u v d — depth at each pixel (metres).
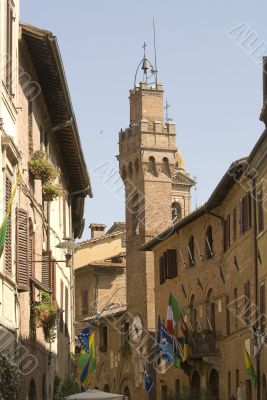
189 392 53.50
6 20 22.89
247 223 46.78
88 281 96.19
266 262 42.69
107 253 98.31
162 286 69.56
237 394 49.59
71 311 47.91
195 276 60.56
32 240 29.22
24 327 26.52
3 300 22.33
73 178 45.09
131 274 87.88
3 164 21.92
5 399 21.03
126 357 85.81
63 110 33.12
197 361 58.94
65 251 43.16
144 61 92.25
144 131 90.38
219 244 54.88
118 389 87.25
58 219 40.34
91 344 61.19
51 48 26.78
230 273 51.97
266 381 42.31
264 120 42.19
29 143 29.28
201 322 59.09
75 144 38.00
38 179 30.02
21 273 24.39
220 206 54.06
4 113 22.59
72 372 51.31
